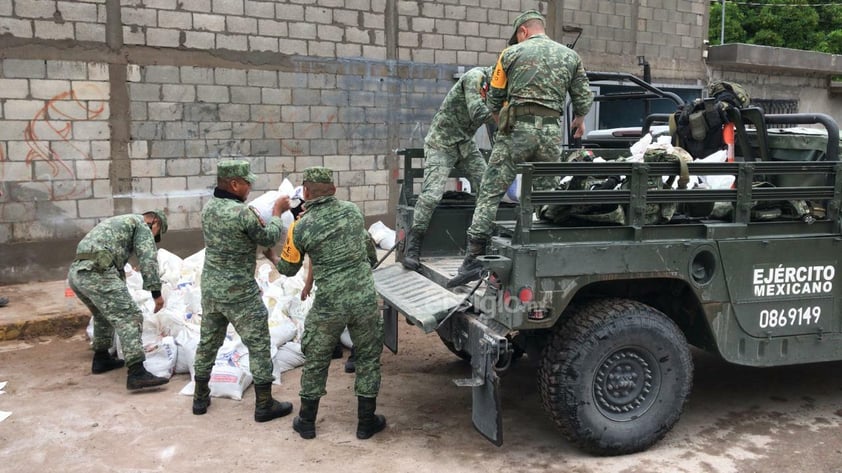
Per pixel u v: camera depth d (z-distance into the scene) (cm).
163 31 818
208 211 427
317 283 397
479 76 484
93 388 498
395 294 445
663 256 373
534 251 352
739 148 480
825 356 414
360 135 969
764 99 1419
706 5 1300
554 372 368
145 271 484
